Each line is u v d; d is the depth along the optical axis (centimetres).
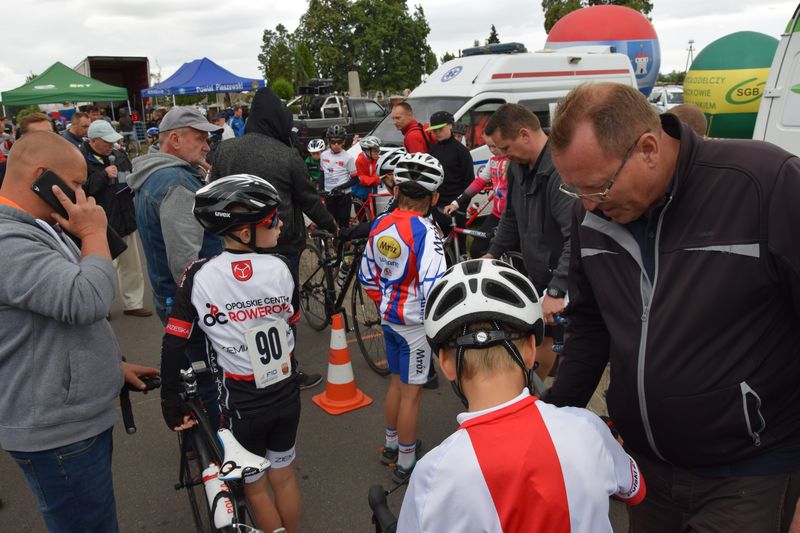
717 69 1025
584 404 191
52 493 197
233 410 234
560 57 843
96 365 198
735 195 141
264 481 250
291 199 379
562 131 146
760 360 144
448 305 131
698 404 148
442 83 846
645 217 154
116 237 222
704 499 159
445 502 112
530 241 343
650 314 152
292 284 242
